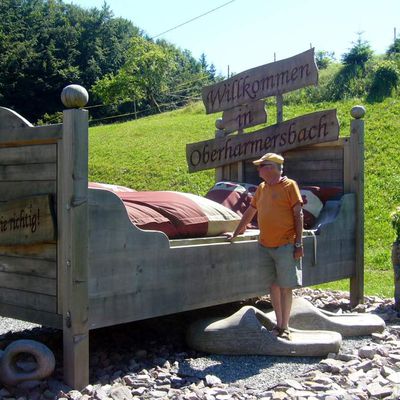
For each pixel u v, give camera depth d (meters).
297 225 5.04
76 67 62.09
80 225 4.15
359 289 7.39
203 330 5.18
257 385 4.33
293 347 4.98
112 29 70.94
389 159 16.56
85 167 4.18
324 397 3.85
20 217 4.57
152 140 24.19
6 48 57.94
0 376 4.18
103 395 3.94
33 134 4.41
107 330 5.90
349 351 5.12
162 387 4.21
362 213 7.43
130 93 56.44
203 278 5.19
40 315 4.48
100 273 4.33
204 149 8.66
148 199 5.36
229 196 6.99
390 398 3.94
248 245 5.69
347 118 20.23
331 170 7.70
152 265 4.73
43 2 71.75
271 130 8.00
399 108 20.84
